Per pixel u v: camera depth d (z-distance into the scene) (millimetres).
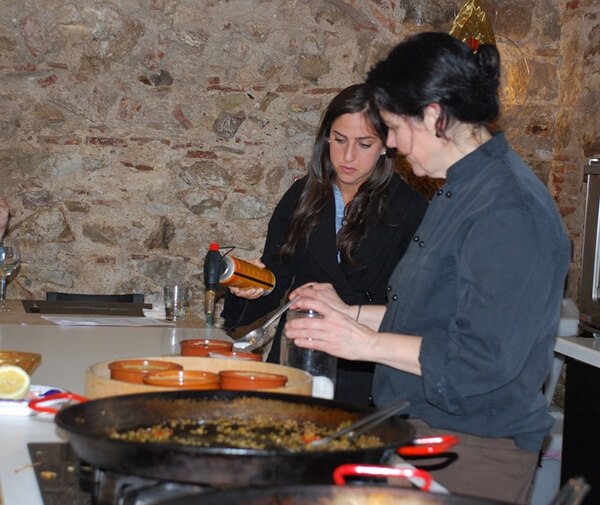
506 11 4031
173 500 653
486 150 1343
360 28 4023
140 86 3885
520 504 1297
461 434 1345
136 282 3939
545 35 4074
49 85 3785
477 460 1331
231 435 991
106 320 2451
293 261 2344
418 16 4008
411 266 1403
